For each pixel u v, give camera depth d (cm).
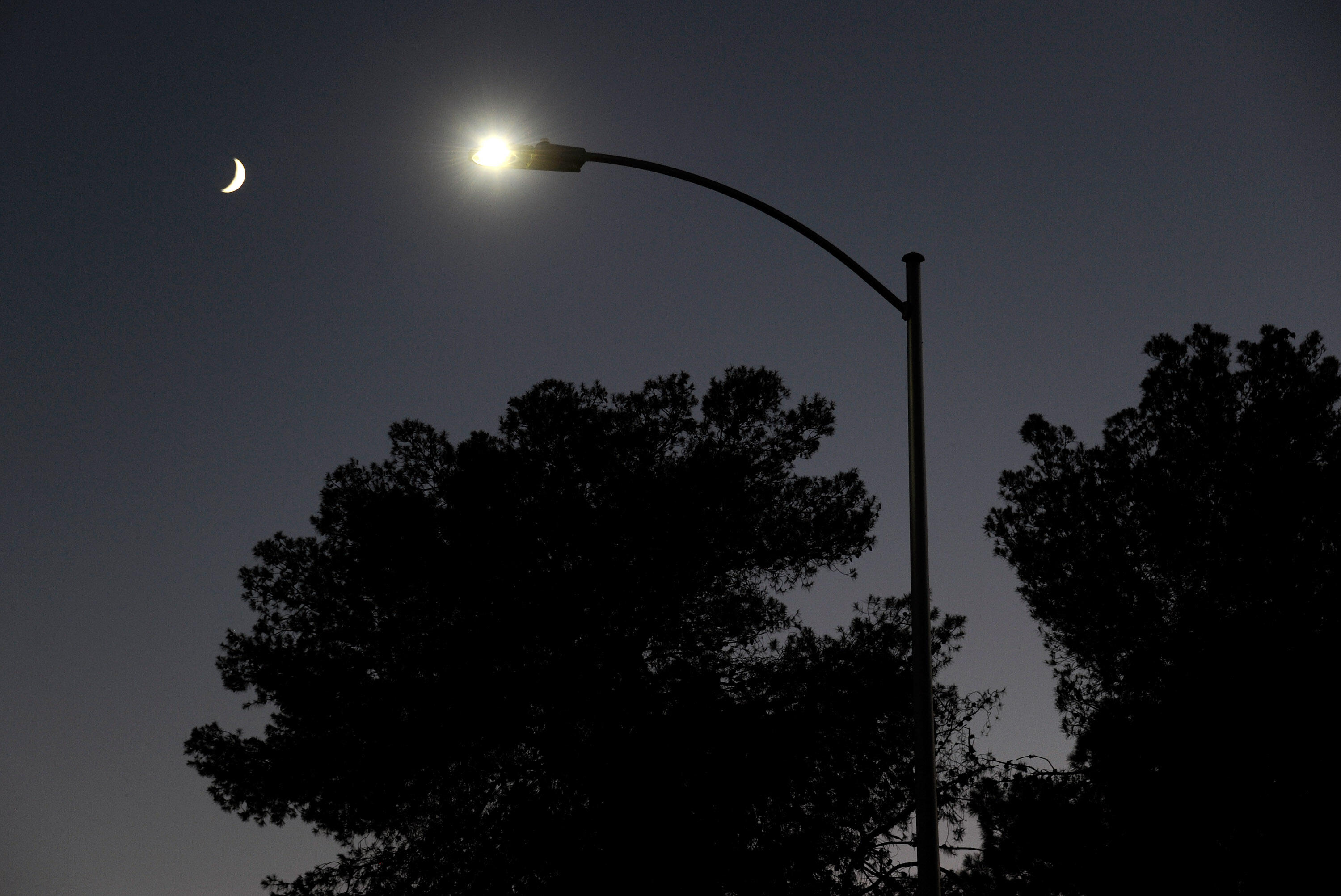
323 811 2109
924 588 928
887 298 1036
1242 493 1986
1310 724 1730
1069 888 1795
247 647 2186
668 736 1948
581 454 2205
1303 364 2084
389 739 2020
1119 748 1828
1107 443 2169
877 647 2189
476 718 2017
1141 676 1958
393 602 2181
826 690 2083
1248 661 1783
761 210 1070
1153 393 2139
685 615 2223
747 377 2341
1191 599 1962
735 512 2198
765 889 1942
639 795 1917
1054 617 2120
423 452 2352
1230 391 2092
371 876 2102
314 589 2242
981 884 1930
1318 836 1695
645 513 2133
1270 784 1802
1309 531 1928
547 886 1888
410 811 2133
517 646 2077
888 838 2150
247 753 2144
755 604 2280
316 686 2081
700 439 2334
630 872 1861
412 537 2125
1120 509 2106
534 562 2145
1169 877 1725
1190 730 1789
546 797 2020
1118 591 2038
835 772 2077
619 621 2142
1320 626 1839
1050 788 1898
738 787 1925
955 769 2153
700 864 1875
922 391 998
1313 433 1994
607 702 2044
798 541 2273
